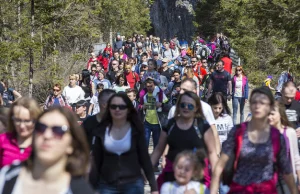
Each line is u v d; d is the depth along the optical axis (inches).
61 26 1827.0
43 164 313.6
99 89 1301.7
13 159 519.2
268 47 2253.9
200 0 5290.4
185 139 619.8
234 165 525.0
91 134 646.5
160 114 1126.4
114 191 592.1
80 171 321.1
